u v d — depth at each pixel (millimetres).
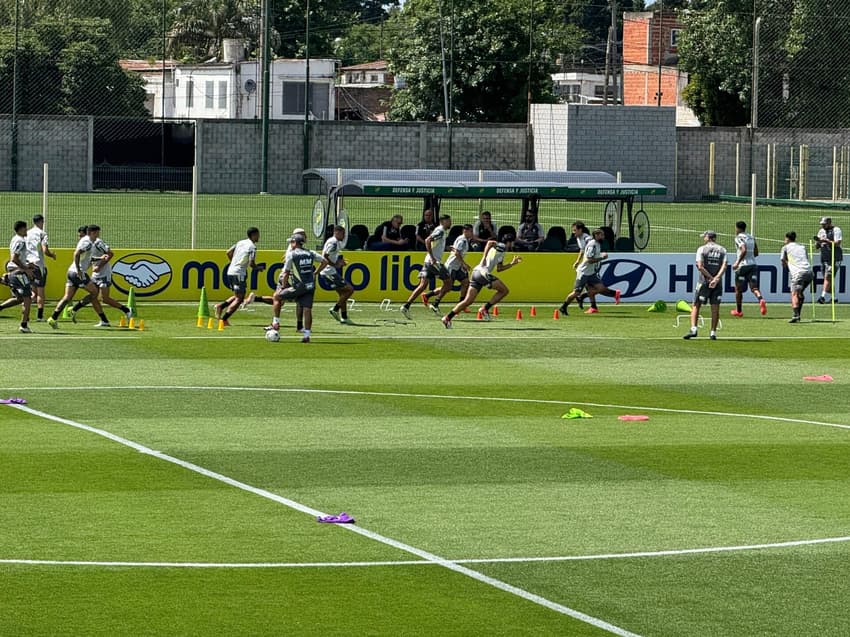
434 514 16469
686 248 55562
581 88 151625
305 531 15602
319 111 117062
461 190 43031
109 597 13180
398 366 28609
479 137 92250
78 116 85500
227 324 34594
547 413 23516
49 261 38812
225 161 88250
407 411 23391
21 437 20516
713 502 17281
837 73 99938
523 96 102000
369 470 18766
